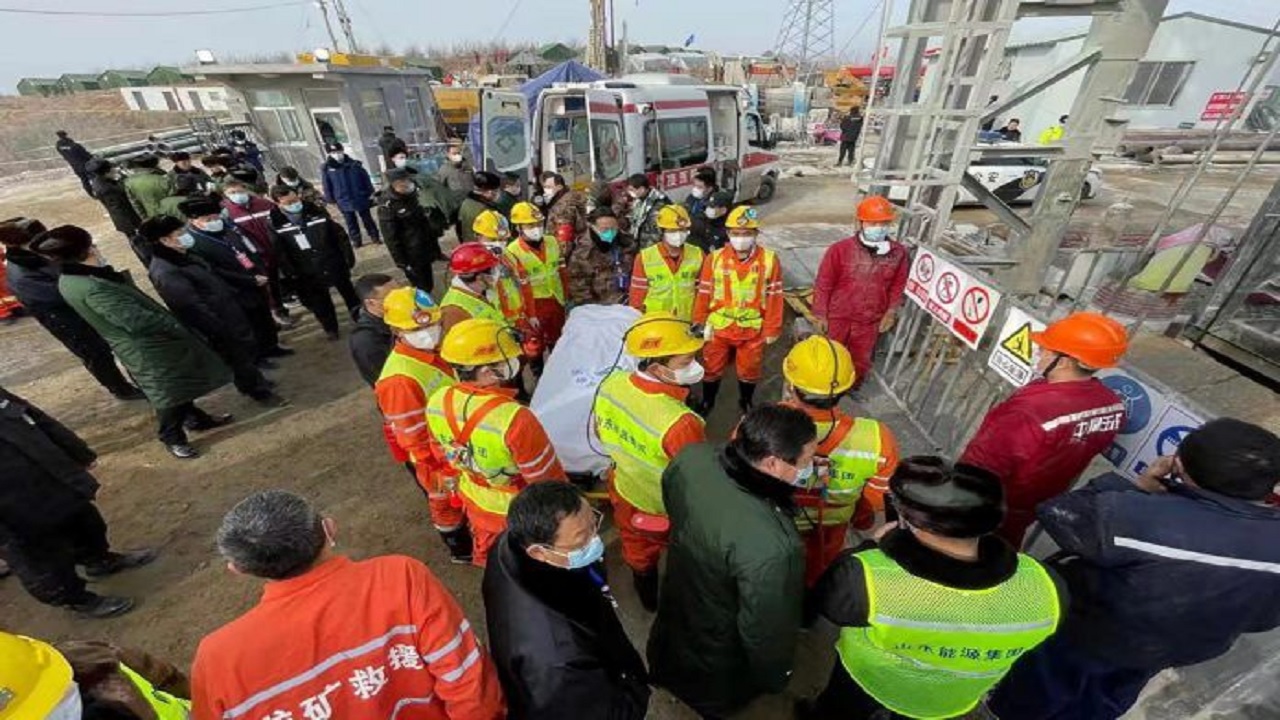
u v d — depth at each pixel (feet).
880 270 12.05
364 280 10.37
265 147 44.32
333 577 4.15
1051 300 16.98
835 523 7.25
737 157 34.50
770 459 4.89
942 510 4.03
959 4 10.93
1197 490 4.74
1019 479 6.63
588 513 4.66
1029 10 11.44
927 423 12.40
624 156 24.81
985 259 13.58
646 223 19.11
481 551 8.07
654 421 6.77
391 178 18.51
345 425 14.57
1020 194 36.88
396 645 4.30
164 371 12.26
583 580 5.03
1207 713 6.88
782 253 25.18
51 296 13.83
